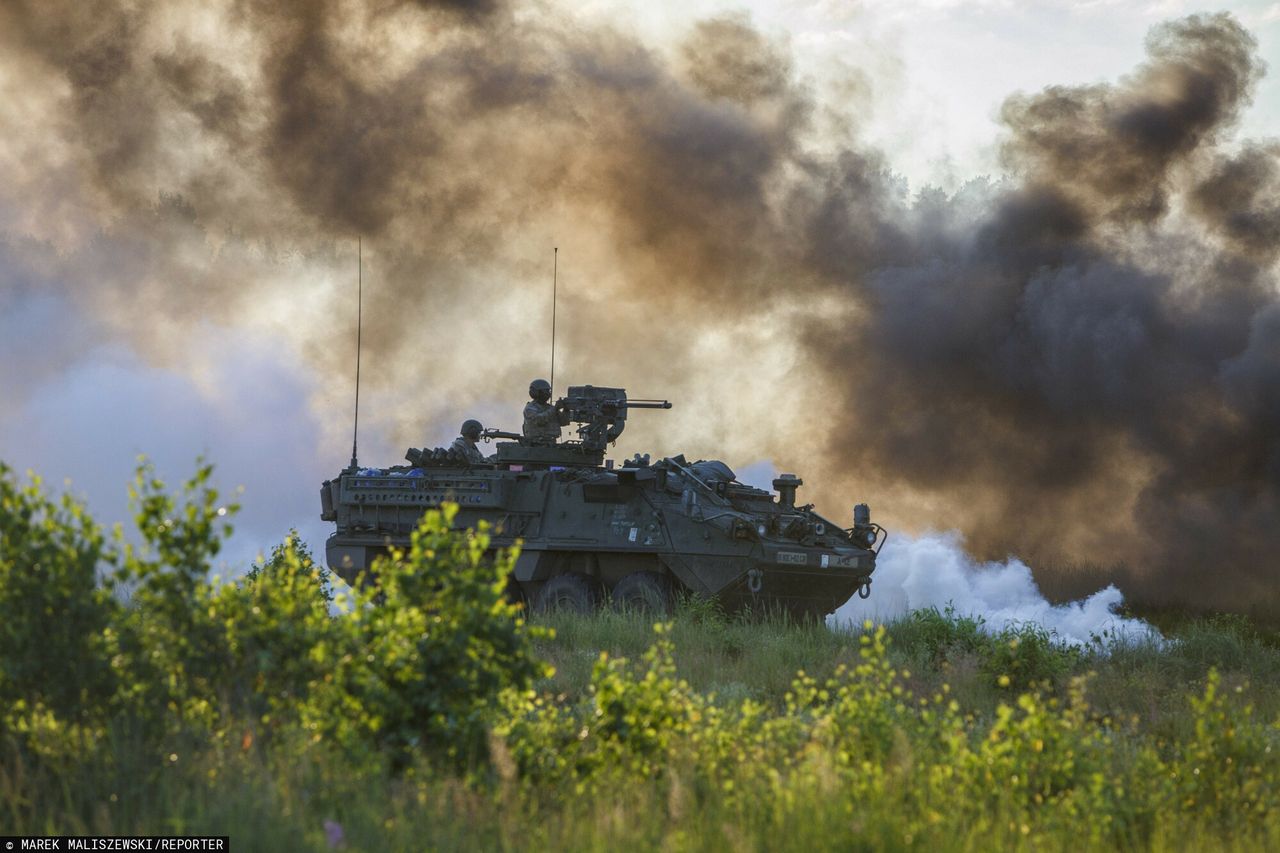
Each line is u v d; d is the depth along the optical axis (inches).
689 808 1304.1
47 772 1336.1
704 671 2454.5
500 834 1246.9
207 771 1309.1
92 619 1389.0
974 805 1350.9
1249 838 1365.7
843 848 1227.9
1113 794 1422.2
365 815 1227.2
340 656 1437.0
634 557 3405.5
